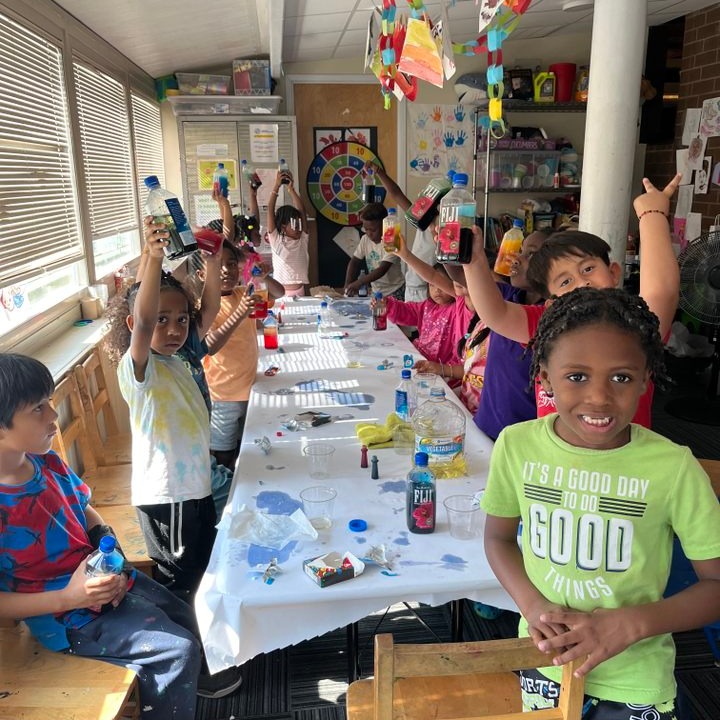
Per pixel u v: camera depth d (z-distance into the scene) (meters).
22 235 2.80
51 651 1.56
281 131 5.65
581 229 3.06
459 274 2.53
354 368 2.89
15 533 1.50
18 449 1.45
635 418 1.40
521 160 5.80
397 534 1.50
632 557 0.97
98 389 2.88
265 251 5.71
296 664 2.08
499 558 1.11
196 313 2.11
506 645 0.94
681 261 3.76
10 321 2.69
